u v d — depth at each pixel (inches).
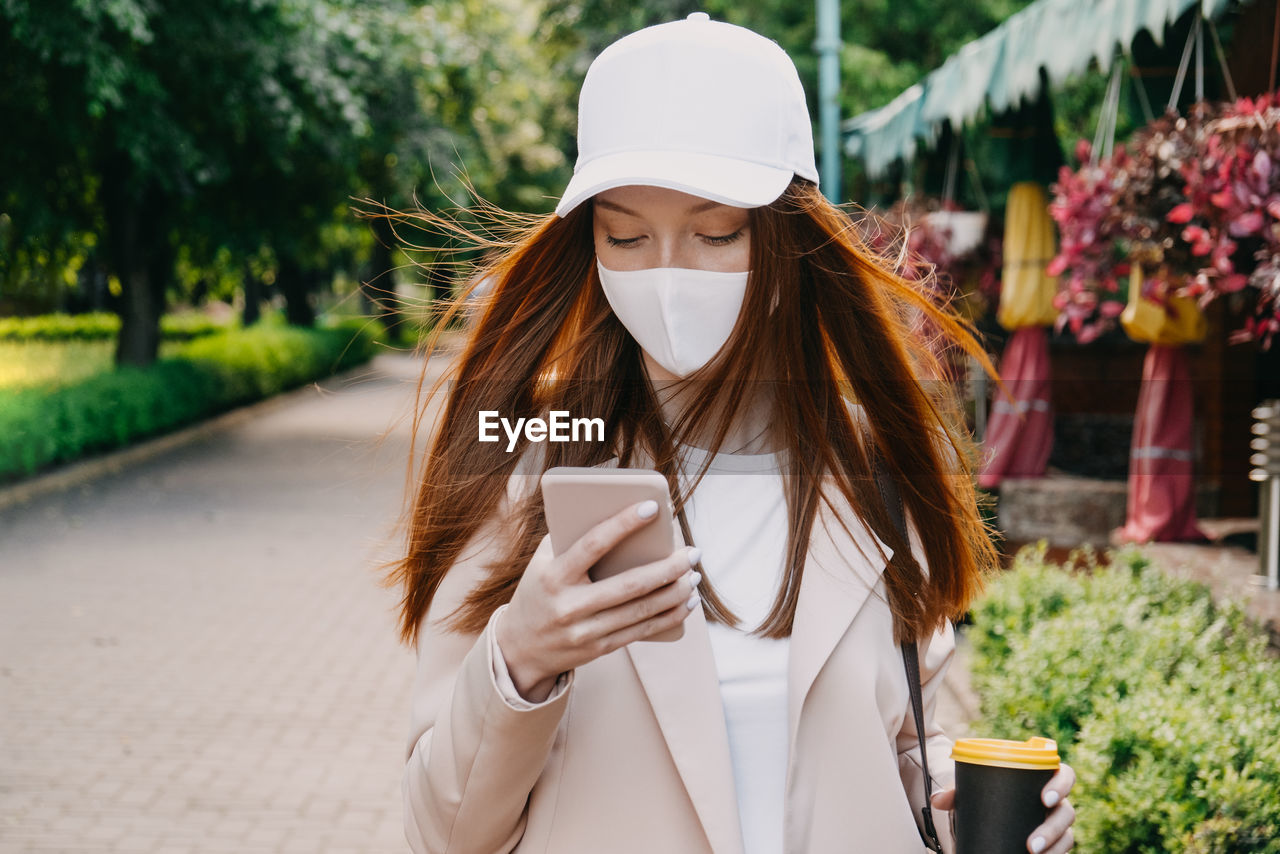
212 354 796.6
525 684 47.2
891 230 74.7
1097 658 138.9
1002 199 358.0
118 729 216.4
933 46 675.4
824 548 57.2
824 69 412.5
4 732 214.2
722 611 55.8
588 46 885.8
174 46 546.6
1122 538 224.4
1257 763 102.7
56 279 786.8
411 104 711.1
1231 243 155.3
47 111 537.3
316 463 593.3
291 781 192.5
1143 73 221.1
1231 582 180.2
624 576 44.1
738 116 52.5
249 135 642.8
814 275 61.4
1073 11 208.7
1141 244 182.2
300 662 258.8
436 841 51.8
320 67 596.4
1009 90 236.5
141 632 283.3
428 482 58.7
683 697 53.2
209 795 186.9
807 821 54.1
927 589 59.8
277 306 2041.1
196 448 655.1
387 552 63.5
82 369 878.4
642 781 53.1
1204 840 98.7
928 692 65.7
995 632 171.6
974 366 279.4
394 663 258.2
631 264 55.3
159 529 420.5
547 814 53.4
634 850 52.7
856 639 56.4
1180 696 117.4
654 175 50.7
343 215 809.5
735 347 56.9
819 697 55.2
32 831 172.6
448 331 63.6
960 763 55.4
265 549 383.9
